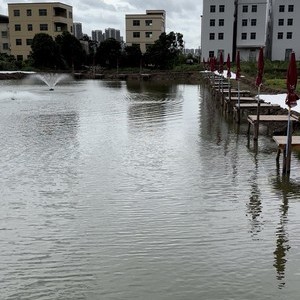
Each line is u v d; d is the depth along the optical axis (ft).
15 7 212.43
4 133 49.78
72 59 197.06
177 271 18.22
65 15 220.64
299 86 79.25
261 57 42.14
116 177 32.12
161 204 26.23
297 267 18.47
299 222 23.29
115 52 199.52
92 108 73.87
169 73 173.68
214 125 54.85
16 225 23.26
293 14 177.37
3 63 181.57
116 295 16.57
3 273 18.26
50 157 38.27
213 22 180.65
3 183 30.73
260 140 44.86
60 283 17.44
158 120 59.52
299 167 33.78
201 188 29.27
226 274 17.94
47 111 69.82
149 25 225.35
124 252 19.97
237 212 24.77
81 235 21.86
